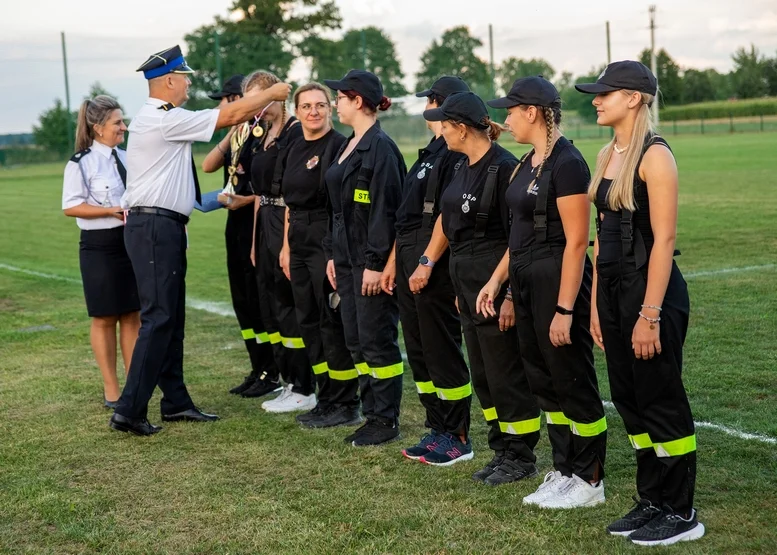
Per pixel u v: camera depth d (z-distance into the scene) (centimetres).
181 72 521
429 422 466
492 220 400
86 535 372
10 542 370
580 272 362
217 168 619
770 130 5175
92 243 561
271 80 548
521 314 384
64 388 611
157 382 514
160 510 397
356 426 518
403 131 4519
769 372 557
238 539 363
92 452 480
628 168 322
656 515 347
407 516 377
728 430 460
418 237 444
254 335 594
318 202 510
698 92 7031
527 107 369
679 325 331
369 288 470
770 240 1110
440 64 5206
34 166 4291
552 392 386
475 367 423
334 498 402
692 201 1612
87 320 870
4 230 1794
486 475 420
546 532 355
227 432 511
